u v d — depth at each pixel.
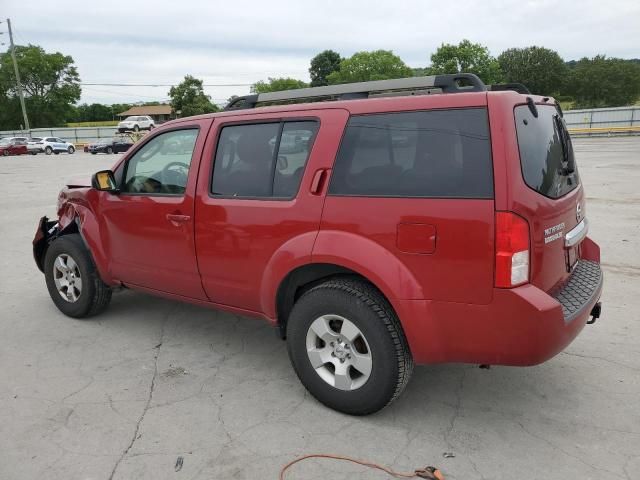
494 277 2.65
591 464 2.75
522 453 2.86
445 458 2.82
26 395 3.51
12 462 2.82
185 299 4.04
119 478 2.69
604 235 7.76
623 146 28.12
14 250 7.66
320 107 3.25
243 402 3.41
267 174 3.43
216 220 3.60
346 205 3.02
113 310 5.11
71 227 4.84
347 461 2.81
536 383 3.59
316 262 3.10
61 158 35.09
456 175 2.74
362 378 3.09
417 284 2.82
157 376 3.78
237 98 3.99
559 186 3.06
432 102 2.87
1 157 37.66
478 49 70.25
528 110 2.95
